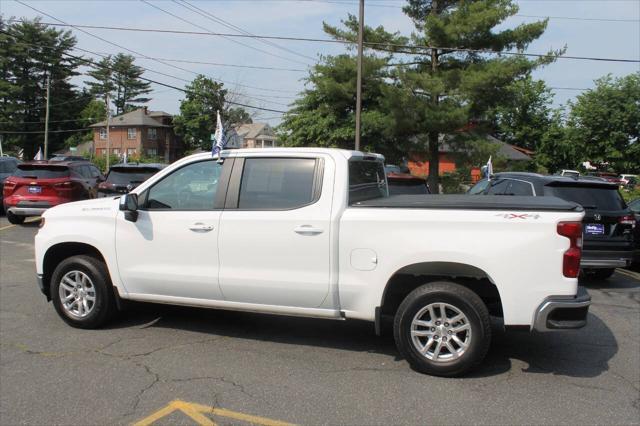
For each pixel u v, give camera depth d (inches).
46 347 206.1
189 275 208.7
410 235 182.9
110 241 220.1
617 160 1624.0
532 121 2086.6
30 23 2755.9
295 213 195.3
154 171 521.3
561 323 173.0
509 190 374.6
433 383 177.9
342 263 190.2
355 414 154.8
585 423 151.9
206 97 2979.8
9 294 286.0
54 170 546.9
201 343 213.2
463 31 979.3
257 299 202.1
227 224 203.0
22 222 575.8
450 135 1071.0
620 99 1622.8
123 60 3476.9
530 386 177.2
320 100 1234.6
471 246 177.3
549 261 173.5
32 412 153.3
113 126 3021.7
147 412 154.3
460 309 179.9
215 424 148.0
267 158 205.0
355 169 206.4
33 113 2923.2
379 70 1059.9
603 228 333.1
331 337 223.0
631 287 350.0
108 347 207.0
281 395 166.6
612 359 205.0
